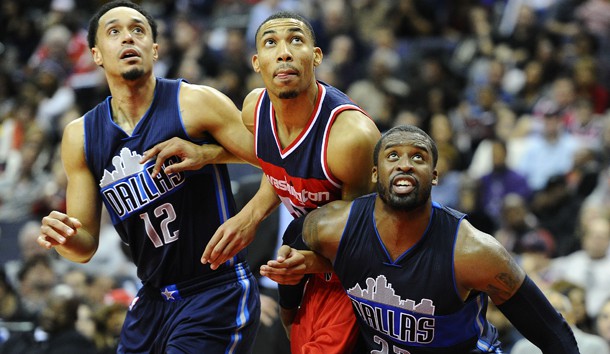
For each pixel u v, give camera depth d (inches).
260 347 575.8
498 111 1010.1
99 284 752.3
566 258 783.1
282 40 395.2
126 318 435.2
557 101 996.6
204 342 409.7
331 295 422.6
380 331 402.6
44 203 975.0
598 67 1072.2
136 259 425.4
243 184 569.0
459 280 383.9
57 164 1034.7
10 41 1384.1
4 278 745.6
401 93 1066.1
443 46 1157.7
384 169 378.6
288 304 443.8
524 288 384.2
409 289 387.2
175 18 1325.0
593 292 748.0
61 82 1247.5
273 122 410.0
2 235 951.6
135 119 417.1
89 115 422.6
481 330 403.5
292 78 391.2
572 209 864.3
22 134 1143.6
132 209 414.9
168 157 406.3
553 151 945.5
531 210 882.1
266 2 1262.3
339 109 401.1
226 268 421.7
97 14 423.5
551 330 389.7
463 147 986.1
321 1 1213.7
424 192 376.2
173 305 420.2
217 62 1149.7
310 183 406.3
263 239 580.1
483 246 380.2
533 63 1059.9
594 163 899.4
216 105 416.2
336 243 394.3
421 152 378.0
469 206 876.0
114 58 411.5
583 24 1139.3
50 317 626.8
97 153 416.5
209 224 418.0
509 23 1198.9
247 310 423.8
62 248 412.5
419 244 385.7
